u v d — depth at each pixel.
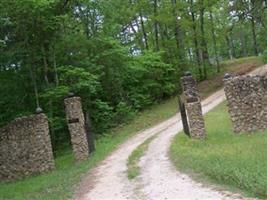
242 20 42.19
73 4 39.03
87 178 18.56
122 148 26.23
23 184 22.00
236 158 15.72
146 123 36.75
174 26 49.75
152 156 20.80
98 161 22.81
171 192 13.03
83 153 25.30
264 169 12.95
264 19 42.22
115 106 43.06
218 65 53.94
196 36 50.38
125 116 39.66
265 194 10.64
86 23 41.19
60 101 35.50
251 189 11.19
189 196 12.10
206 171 14.41
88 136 26.38
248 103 24.91
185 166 16.45
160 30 52.84
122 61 42.41
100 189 15.75
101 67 39.66
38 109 24.98
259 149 17.88
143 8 52.38
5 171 25.03
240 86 25.03
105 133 36.53
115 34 47.62
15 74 36.28
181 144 22.86
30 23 33.97
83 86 36.34
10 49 34.53
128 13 52.12
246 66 53.56
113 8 46.72
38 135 24.86
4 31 34.28
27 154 24.84
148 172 17.08
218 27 53.31
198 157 17.48
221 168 13.91
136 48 55.44
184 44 51.12
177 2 49.16
